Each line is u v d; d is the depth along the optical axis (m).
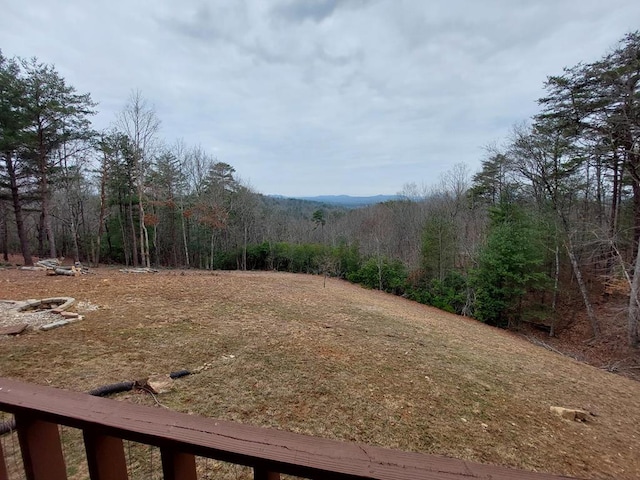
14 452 1.79
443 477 0.67
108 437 0.83
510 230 13.72
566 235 13.63
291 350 5.68
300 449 0.72
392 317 10.26
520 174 15.29
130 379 4.05
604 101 11.33
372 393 4.53
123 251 24.95
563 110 12.52
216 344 5.55
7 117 13.43
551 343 12.37
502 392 5.30
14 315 6.03
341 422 3.77
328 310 9.72
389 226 24.44
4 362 4.19
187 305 7.99
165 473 0.78
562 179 14.13
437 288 16.95
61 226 24.45
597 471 3.56
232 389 4.13
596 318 12.70
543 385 6.10
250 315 7.70
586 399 5.80
